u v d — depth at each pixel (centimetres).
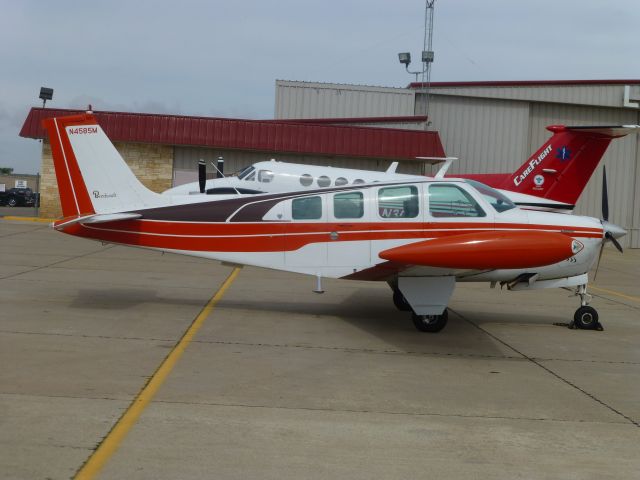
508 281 857
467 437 457
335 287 1147
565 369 661
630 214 2694
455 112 2642
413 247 726
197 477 375
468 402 538
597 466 414
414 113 2636
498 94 2616
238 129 2422
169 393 526
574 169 1578
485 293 1182
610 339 818
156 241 853
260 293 1052
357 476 385
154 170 2475
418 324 809
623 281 1494
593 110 2661
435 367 648
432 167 2556
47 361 603
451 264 717
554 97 2612
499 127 2634
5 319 773
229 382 565
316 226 830
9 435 424
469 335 807
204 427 454
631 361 705
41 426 442
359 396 542
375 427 470
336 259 830
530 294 1184
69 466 382
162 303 929
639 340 818
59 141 862
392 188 835
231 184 1639
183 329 767
